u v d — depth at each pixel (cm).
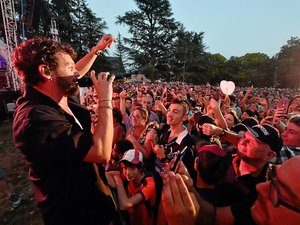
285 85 7181
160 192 201
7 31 1408
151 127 326
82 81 133
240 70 7394
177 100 270
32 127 97
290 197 64
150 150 272
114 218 137
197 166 161
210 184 156
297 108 444
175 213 76
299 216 63
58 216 108
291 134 222
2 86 1442
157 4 4819
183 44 5181
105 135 109
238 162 190
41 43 111
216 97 345
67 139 101
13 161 597
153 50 4934
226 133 225
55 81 112
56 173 105
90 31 4431
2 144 763
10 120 1126
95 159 107
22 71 111
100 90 118
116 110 329
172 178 80
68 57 117
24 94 115
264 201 73
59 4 4106
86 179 116
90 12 4444
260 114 579
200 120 264
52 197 107
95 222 119
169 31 5047
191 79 5375
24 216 358
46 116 101
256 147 156
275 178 72
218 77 7012
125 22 4878
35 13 1412
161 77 5119
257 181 155
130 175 198
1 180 385
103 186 130
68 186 108
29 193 425
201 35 5853
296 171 65
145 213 196
